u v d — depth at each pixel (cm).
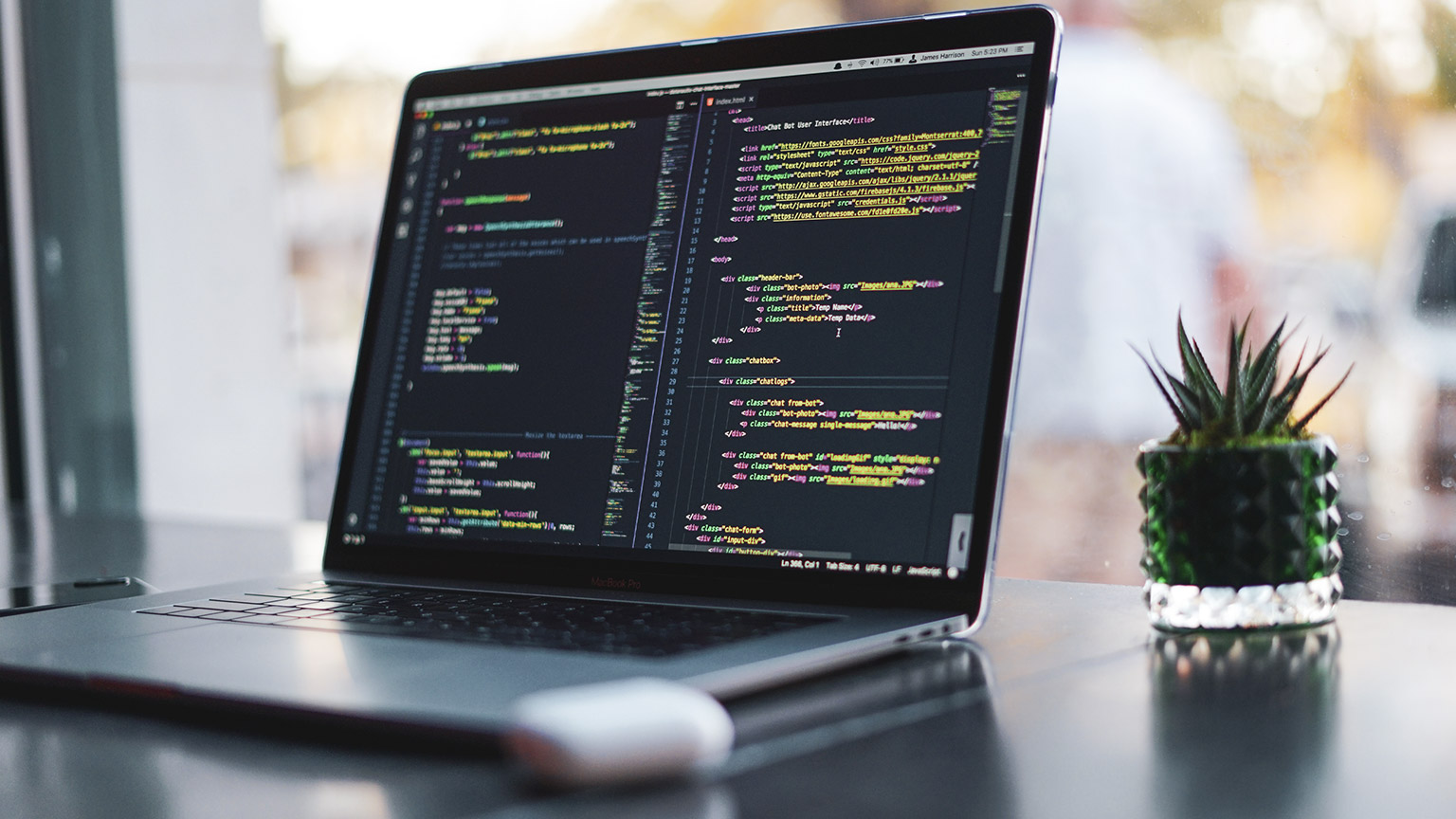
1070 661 75
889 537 83
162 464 283
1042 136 85
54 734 65
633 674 64
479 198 104
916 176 88
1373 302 127
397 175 108
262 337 275
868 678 71
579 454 95
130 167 278
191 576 123
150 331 281
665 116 98
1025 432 172
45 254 279
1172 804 50
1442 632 79
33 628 83
